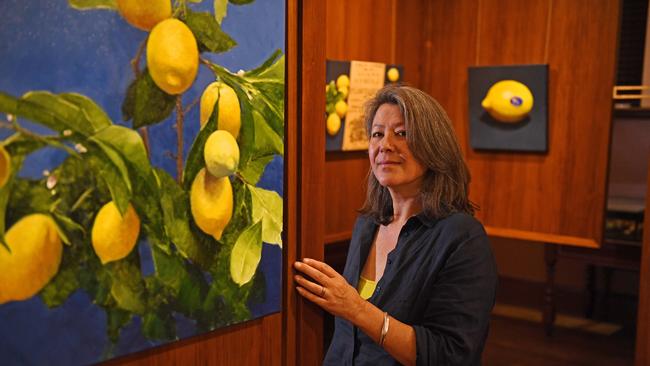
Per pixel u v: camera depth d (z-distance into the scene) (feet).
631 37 13.84
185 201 2.85
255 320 3.30
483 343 4.57
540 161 9.71
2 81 2.25
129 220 2.64
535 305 14.12
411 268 4.68
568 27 9.25
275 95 3.26
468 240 4.54
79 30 2.44
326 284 3.73
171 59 2.75
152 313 2.75
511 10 9.68
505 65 9.71
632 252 11.35
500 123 9.85
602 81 9.04
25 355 2.36
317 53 3.55
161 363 2.85
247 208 3.15
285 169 3.45
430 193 4.78
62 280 2.44
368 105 5.05
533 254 14.15
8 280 2.30
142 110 2.66
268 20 3.19
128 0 2.58
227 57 2.99
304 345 3.70
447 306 4.41
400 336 4.26
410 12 10.03
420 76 10.56
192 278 2.90
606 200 9.23
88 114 2.49
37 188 2.35
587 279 13.24
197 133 2.88
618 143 13.25
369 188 5.51
